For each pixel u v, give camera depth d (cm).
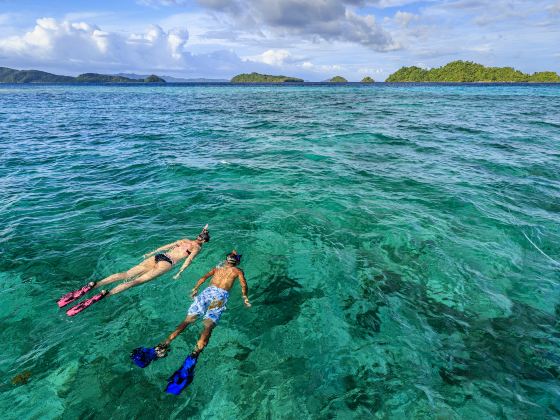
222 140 2016
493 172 1364
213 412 413
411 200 1061
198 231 856
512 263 730
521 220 929
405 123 2739
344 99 5862
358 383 455
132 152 1683
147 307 586
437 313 587
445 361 490
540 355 501
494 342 525
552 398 434
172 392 425
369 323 563
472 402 428
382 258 747
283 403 425
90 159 1536
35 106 4256
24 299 597
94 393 432
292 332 541
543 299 622
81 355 486
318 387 448
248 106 4375
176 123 2748
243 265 713
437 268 711
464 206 1013
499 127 2531
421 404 425
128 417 404
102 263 711
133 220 915
